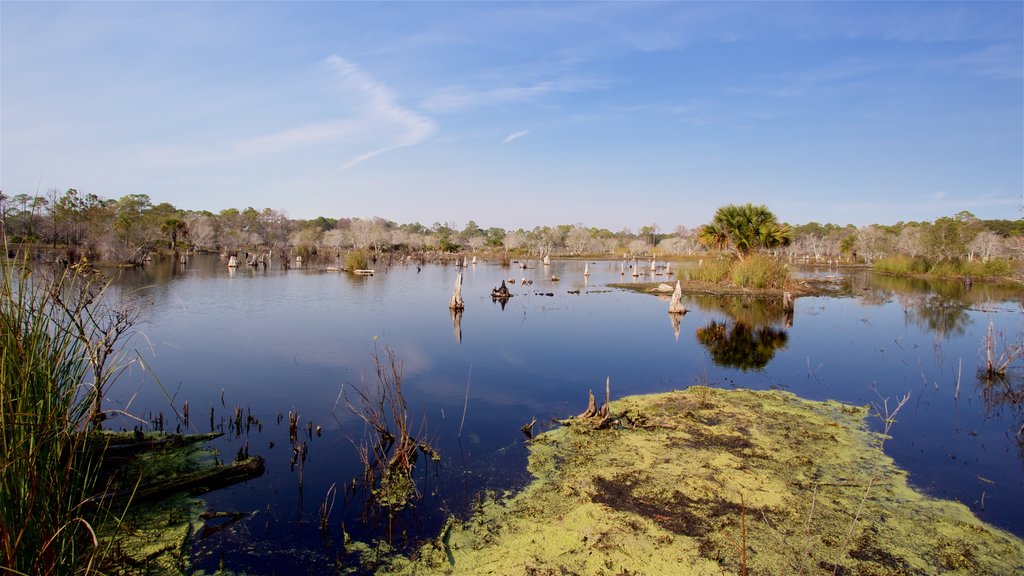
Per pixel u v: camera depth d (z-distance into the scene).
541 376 12.70
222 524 6.02
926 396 11.26
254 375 12.39
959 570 5.18
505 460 7.81
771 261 35.44
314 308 23.86
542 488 6.93
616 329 19.36
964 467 7.64
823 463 7.66
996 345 16.75
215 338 16.64
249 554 5.48
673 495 6.63
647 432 8.88
